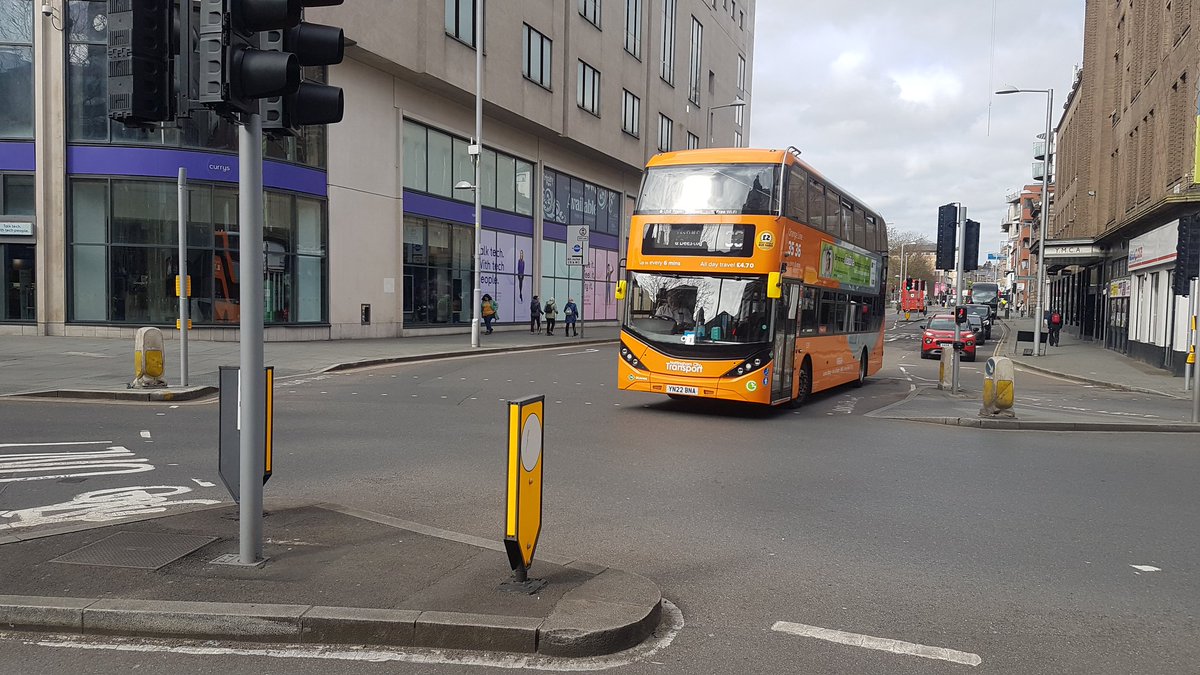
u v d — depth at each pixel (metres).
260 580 4.64
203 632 4.14
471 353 24.78
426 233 30.89
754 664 3.99
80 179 23.20
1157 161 25.09
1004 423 12.85
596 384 17.48
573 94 38.66
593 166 44.03
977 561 5.78
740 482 8.23
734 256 12.81
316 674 3.77
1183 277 16.34
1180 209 22.39
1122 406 15.88
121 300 23.33
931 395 16.91
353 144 26.95
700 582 5.21
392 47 26.67
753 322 12.76
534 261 38.66
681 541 6.11
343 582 4.63
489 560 5.08
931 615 4.71
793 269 13.52
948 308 98.19
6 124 23.22
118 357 18.53
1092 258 35.38
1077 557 5.92
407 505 6.95
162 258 23.38
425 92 30.25
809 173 14.24
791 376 13.77
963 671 3.97
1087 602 4.98
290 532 5.65
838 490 7.98
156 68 4.49
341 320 26.78
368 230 27.78
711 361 12.85
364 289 27.69
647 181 13.67
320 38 4.94
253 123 4.83
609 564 5.54
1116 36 33.53
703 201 13.15
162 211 23.31
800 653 4.14
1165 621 4.69
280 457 8.98
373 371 19.02
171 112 4.57
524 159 37.38
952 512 7.20
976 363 29.11
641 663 3.98
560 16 37.41
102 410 12.05
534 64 35.47
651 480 8.23
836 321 16.61
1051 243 34.38
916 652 4.18
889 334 51.06
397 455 9.15
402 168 29.16
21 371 15.98
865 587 5.18
